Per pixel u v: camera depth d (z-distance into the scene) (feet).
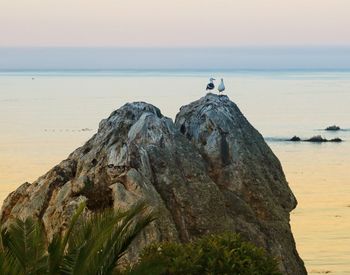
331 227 623.36
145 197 209.97
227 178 240.73
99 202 209.15
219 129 245.45
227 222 224.53
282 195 253.85
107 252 131.13
